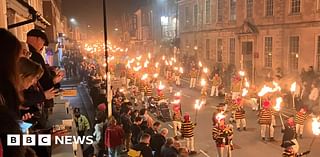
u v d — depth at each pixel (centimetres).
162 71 4600
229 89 3384
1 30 213
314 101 2347
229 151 1487
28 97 405
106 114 1577
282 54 3083
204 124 2147
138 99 2878
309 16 2753
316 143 1723
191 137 1620
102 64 4112
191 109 2591
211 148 1708
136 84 3053
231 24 3922
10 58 209
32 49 532
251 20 3531
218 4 4225
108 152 1377
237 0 3778
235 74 3631
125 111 1711
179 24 5562
